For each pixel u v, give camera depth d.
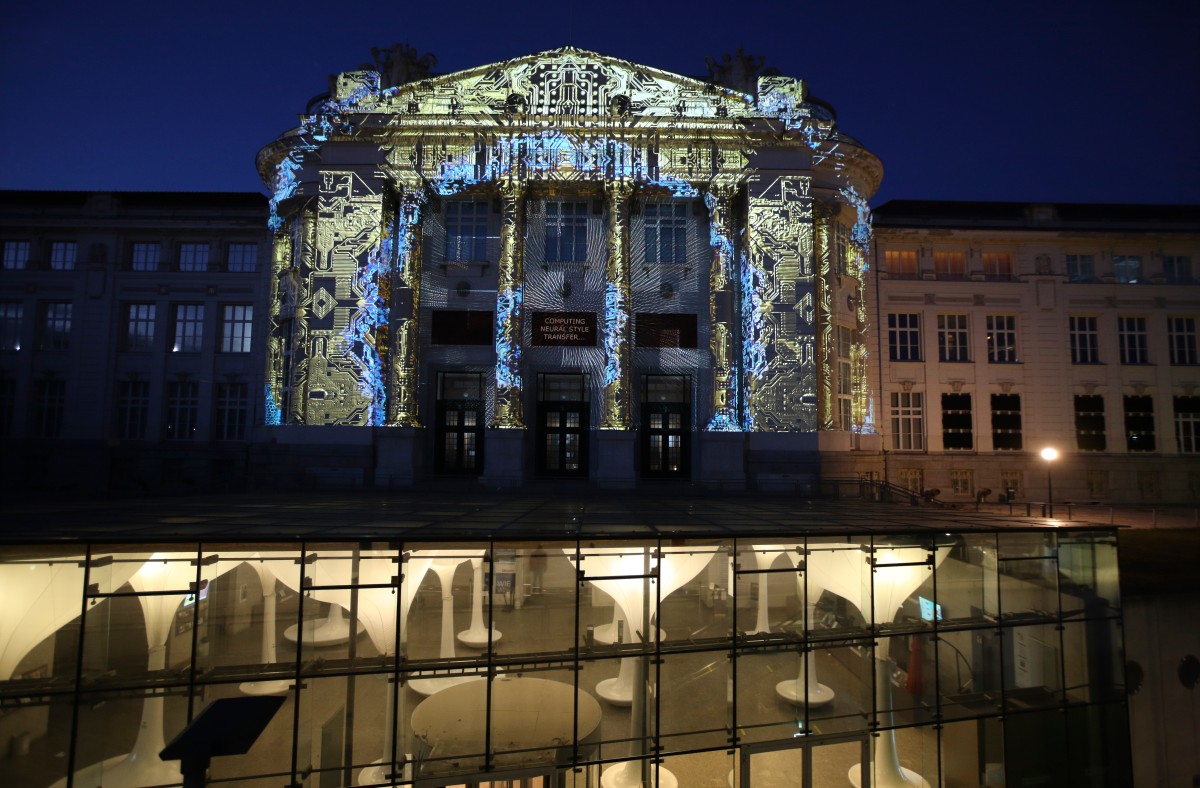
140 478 33.59
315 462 26.23
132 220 35.62
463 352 27.94
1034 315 36.91
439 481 26.64
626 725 11.11
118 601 9.56
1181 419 36.94
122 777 9.23
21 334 35.78
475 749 9.57
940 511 17.28
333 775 9.66
